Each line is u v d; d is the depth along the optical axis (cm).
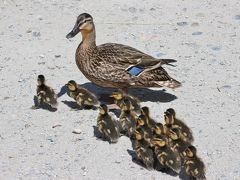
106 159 1364
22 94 1639
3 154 1393
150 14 2075
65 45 1897
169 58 1797
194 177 1277
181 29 1973
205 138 1425
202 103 1571
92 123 1502
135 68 1553
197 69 1736
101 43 1886
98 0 2181
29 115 1545
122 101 1502
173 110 1428
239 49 1839
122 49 1581
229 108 1545
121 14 2077
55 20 2053
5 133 1470
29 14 2098
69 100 1617
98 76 1568
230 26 1984
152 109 1550
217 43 1880
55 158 1374
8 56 1834
